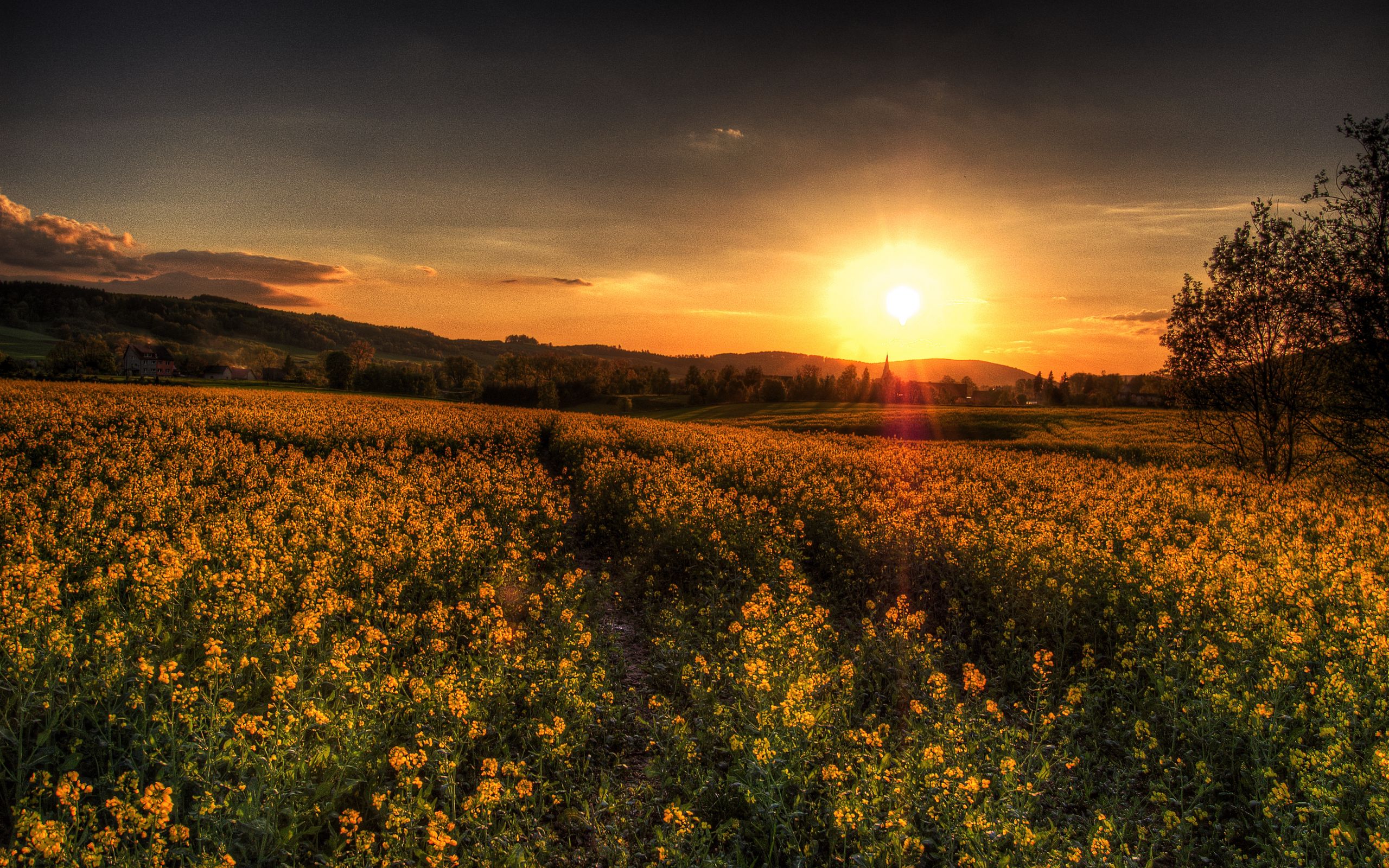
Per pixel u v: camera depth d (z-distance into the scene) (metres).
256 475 17.80
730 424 62.53
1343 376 23.55
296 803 5.04
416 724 6.06
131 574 8.46
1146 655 7.88
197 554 8.79
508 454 26.61
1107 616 8.97
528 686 7.12
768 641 7.86
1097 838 4.60
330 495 14.48
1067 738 6.30
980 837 4.76
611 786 5.89
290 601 8.66
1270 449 27.14
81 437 22.41
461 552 11.02
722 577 11.27
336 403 50.81
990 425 54.88
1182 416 30.00
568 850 5.17
